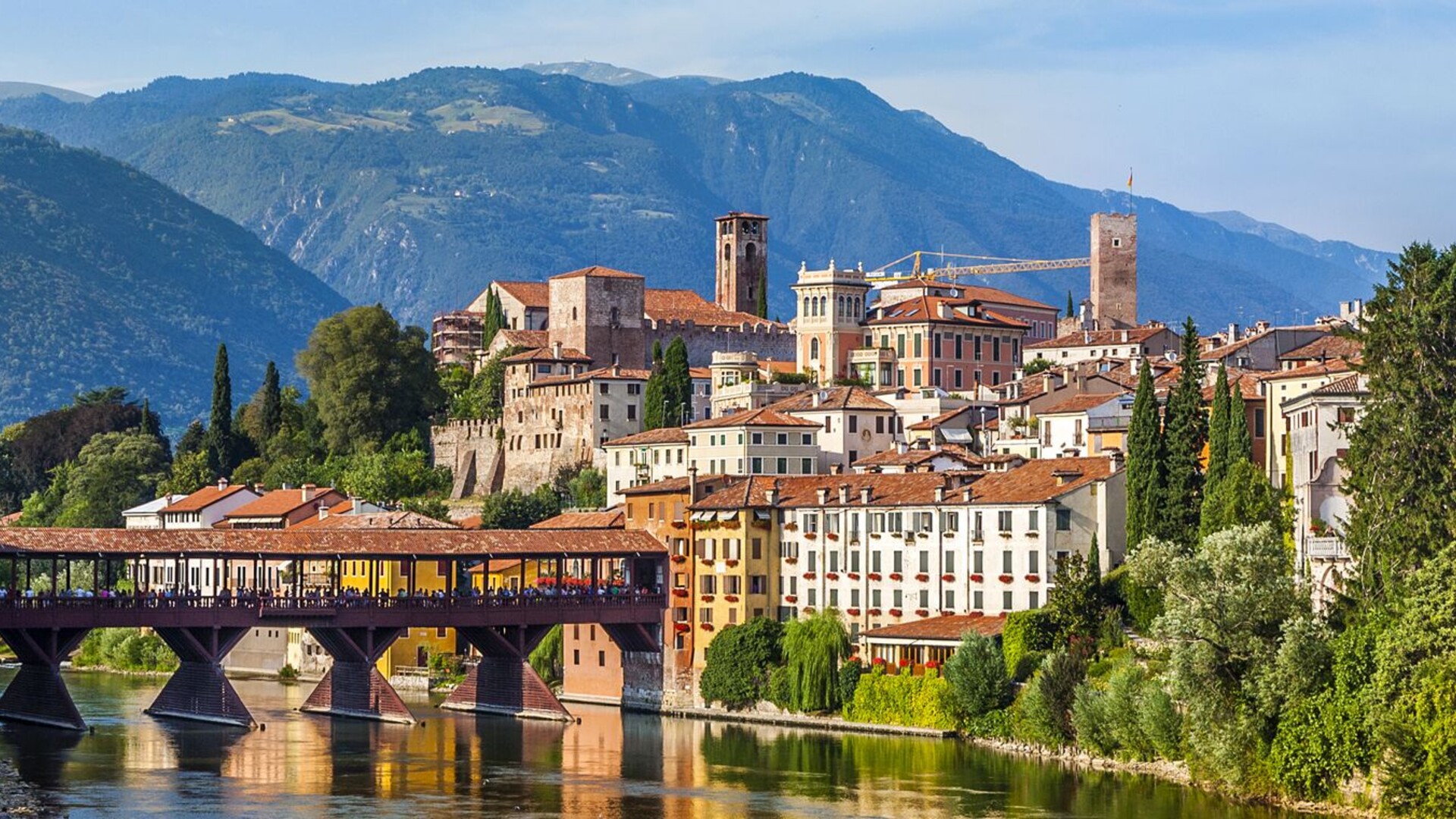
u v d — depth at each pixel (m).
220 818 191.50
